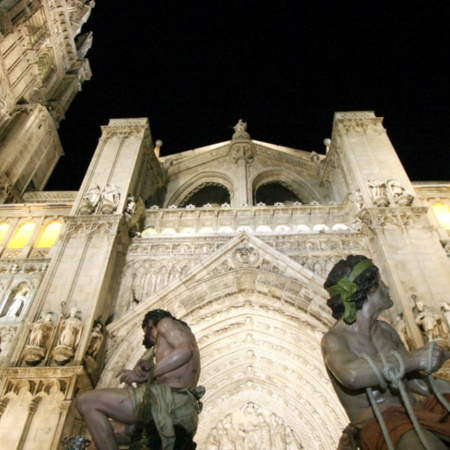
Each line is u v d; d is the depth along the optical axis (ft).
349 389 12.41
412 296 50.11
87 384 44.98
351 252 62.03
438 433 10.12
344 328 13.57
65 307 50.75
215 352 60.39
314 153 102.63
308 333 57.26
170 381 13.76
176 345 14.46
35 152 101.86
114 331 51.80
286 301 58.44
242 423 59.16
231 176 97.25
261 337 61.05
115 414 12.60
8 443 38.34
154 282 59.98
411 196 64.44
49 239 68.59
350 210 71.36
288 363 59.57
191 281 57.62
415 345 45.03
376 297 13.79
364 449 11.07
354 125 82.33
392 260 55.01
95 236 61.11
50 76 122.11
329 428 54.19
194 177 99.96
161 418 12.23
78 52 140.46
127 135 84.17
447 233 65.36
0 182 86.22
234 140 102.42
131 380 14.17
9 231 69.92
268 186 104.12
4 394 42.24
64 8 123.85
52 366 44.06
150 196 89.25
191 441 13.53
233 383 61.52
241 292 60.18
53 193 95.04
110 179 73.00
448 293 50.55
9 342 51.24
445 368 41.65
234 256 61.21
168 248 64.90
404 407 11.13
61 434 39.32
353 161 73.41
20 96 104.94
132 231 68.33
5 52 98.43
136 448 12.44
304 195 96.58
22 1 102.06
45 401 41.83
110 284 58.18
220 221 72.08
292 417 58.59
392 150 75.66
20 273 60.49
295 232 66.69
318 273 59.41
